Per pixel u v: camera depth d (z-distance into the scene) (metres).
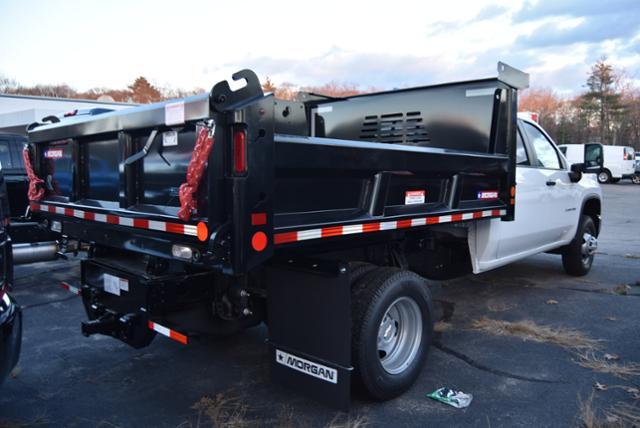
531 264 7.56
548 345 4.30
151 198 2.89
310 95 5.61
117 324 3.33
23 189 7.03
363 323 3.02
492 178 4.27
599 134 56.50
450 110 4.63
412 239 4.14
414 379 3.46
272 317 3.14
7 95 18.92
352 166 2.87
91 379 3.66
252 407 3.25
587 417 3.04
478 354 4.11
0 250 2.67
